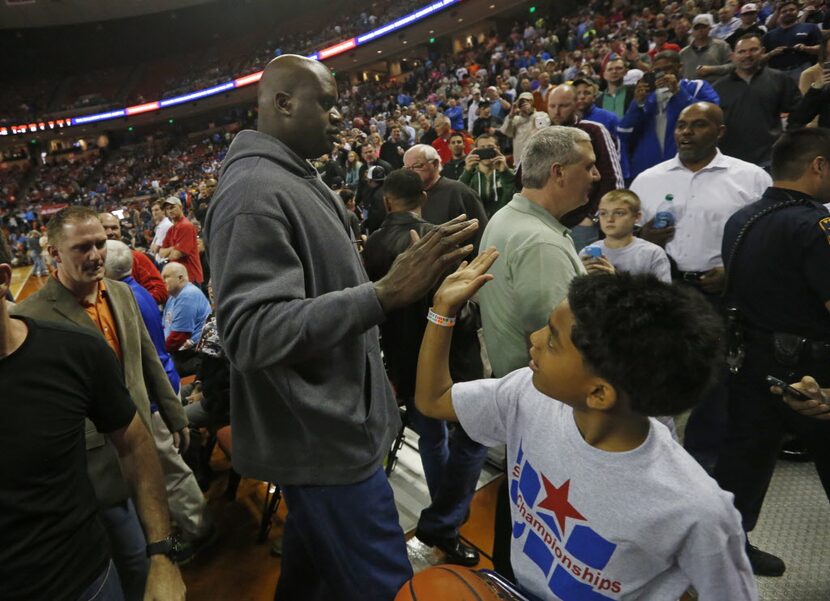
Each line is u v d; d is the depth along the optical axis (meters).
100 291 1.97
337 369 1.26
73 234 1.74
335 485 1.28
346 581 1.33
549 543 0.96
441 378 1.17
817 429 1.68
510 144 6.50
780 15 4.70
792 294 1.69
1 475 1.01
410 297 1.02
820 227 1.59
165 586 1.25
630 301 0.76
